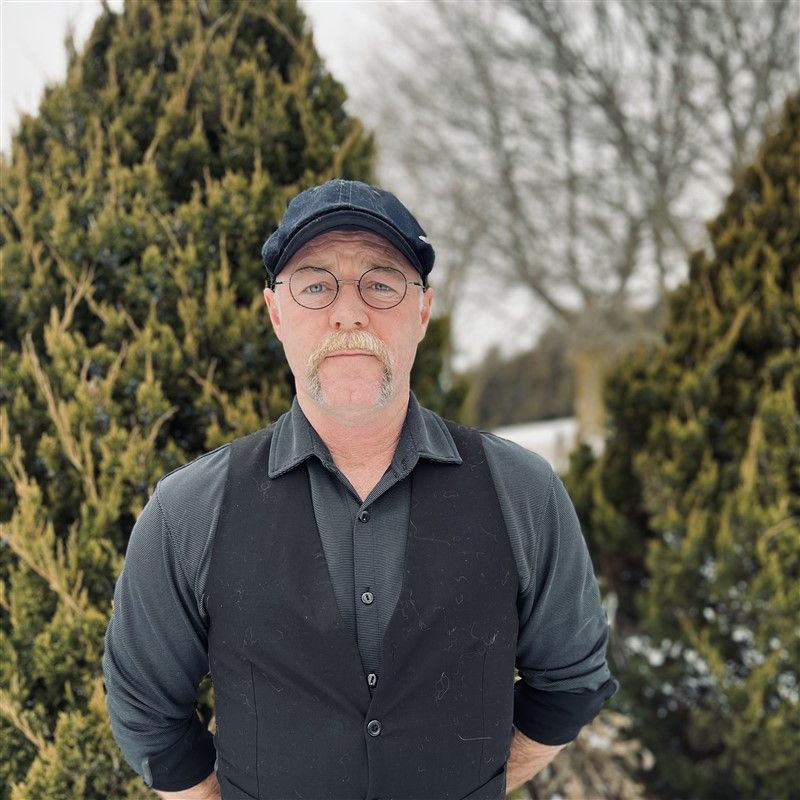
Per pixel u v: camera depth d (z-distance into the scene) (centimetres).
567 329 1242
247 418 166
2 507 155
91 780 147
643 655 273
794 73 870
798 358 247
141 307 167
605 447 308
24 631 148
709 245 299
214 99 181
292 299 124
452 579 120
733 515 245
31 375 159
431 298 142
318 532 120
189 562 121
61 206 164
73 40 180
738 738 238
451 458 127
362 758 115
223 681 121
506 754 129
